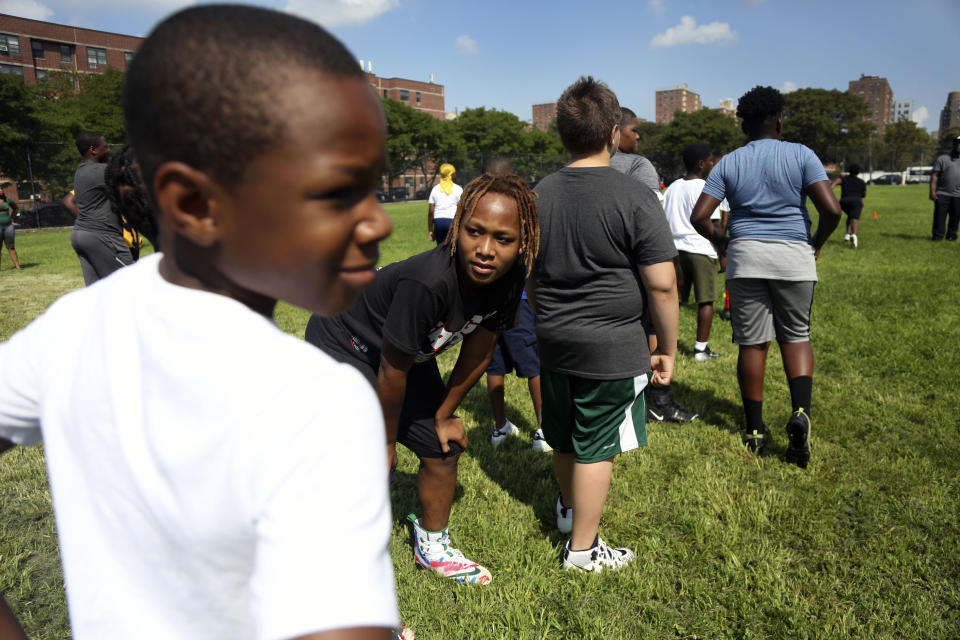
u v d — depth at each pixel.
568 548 2.52
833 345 5.42
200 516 0.52
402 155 52.62
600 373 2.24
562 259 2.21
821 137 79.88
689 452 3.52
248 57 0.46
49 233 22.72
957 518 2.82
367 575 0.47
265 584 0.47
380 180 0.53
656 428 3.89
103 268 5.30
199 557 0.54
